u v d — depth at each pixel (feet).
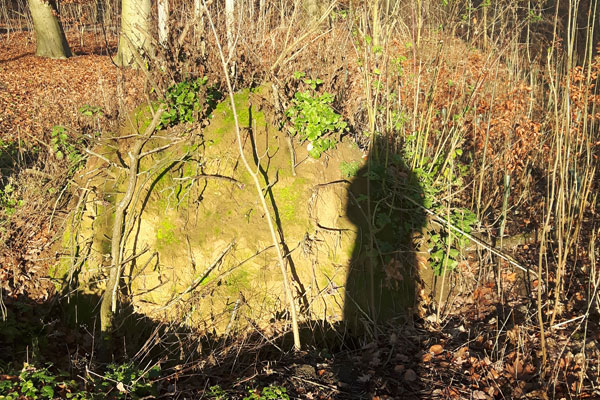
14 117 36.32
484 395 13.65
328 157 18.61
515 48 23.15
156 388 13.84
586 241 18.85
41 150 26.18
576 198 17.20
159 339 15.47
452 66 22.11
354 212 18.08
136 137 18.16
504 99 21.15
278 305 16.87
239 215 17.26
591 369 14.23
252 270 16.89
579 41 26.78
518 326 15.76
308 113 17.70
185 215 17.24
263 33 19.74
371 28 18.56
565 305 16.72
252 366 15.07
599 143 18.94
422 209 18.95
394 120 20.40
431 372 14.74
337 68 20.18
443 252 18.38
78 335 17.12
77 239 17.98
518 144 20.79
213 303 16.66
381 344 16.25
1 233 18.66
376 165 19.01
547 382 13.88
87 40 73.56
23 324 16.94
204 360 15.26
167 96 17.37
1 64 56.39
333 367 15.16
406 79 21.36
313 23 19.49
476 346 15.79
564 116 15.25
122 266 16.55
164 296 16.85
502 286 18.08
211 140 17.87
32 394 11.94
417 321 17.43
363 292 17.31
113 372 14.57
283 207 17.51
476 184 22.21
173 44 18.74
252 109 18.25
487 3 20.27
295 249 17.20
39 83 47.98
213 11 20.27
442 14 21.80
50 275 18.12
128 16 36.96
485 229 20.22
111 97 23.91
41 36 60.80
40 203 19.44
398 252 17.99
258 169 16.42
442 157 20.59
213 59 18.63
